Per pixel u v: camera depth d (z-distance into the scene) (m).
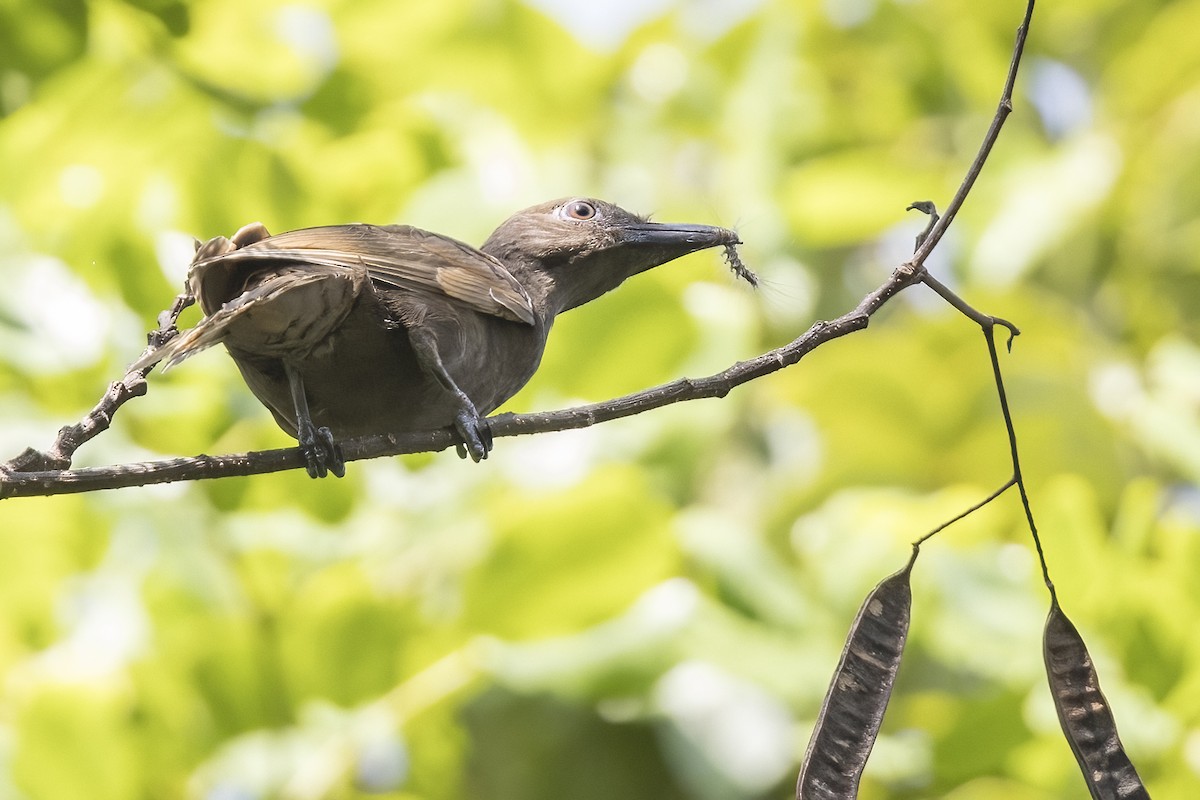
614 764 12.16
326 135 13.63
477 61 14.60
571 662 11.73
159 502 12.10
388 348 7.88
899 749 11.91
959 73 16.22
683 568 12.36
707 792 11.57
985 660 11.89
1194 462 13.62
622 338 12.75
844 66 15.99
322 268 7.35
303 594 11.84
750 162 14.67
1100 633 11.86
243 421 12.36
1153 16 16.44
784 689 11.68
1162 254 15.18
